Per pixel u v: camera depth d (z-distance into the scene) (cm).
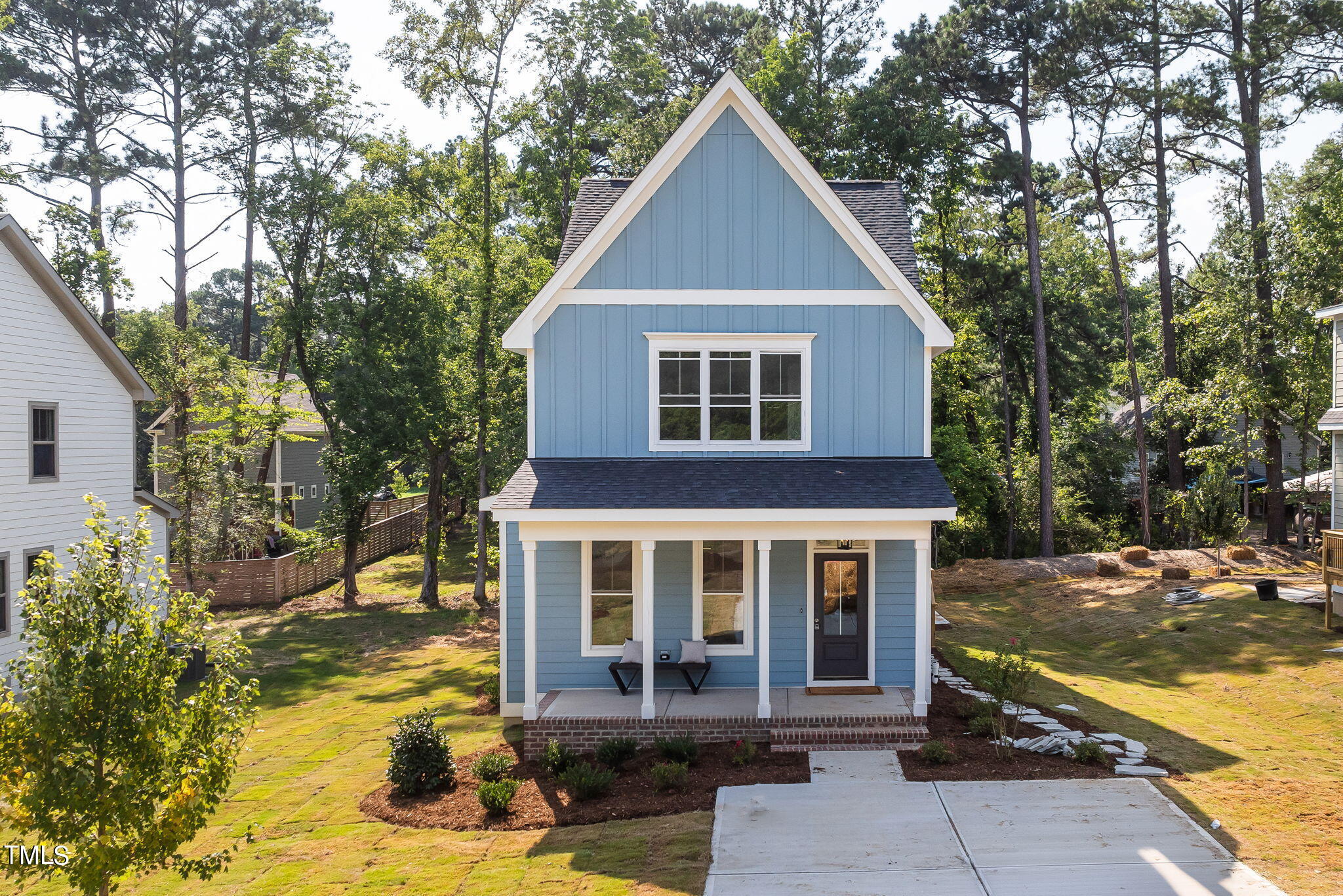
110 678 771
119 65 3425
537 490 1435
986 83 3341
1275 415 3050
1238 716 1512
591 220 1689
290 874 1003
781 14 3709
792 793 1159
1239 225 3275
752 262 1570
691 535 1388
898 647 1547
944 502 1374
